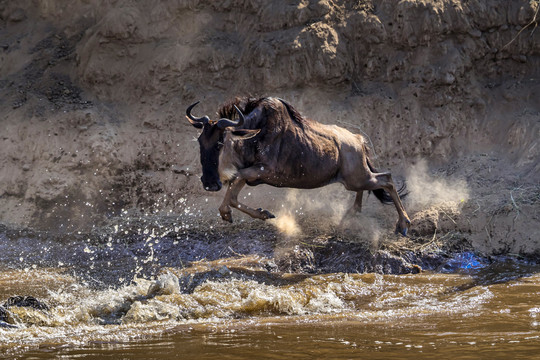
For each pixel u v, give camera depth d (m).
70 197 45.41
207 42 50.22
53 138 47.66
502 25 47.53
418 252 36.09
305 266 35.28
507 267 34.06
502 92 47.44
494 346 18.70
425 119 46.78
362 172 36.25
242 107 34.69
